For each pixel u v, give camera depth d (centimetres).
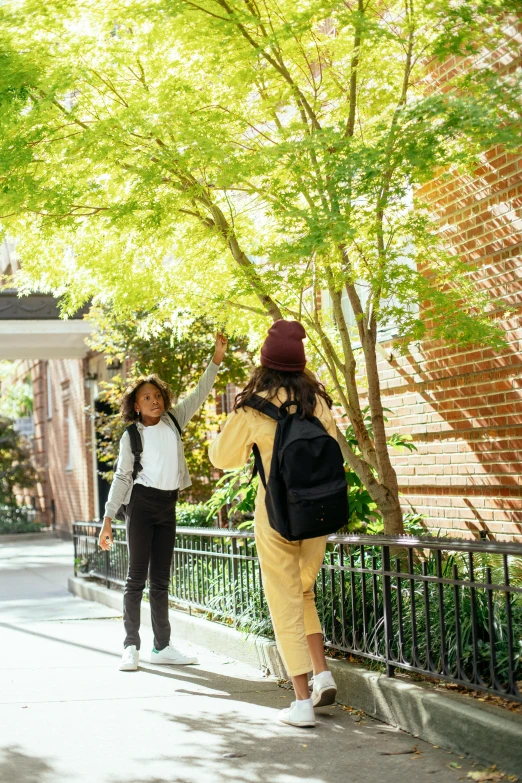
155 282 729
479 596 529
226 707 562
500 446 738
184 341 1283
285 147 534
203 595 839
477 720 436
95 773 437
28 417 3438
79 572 1317
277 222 675
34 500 3016
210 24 553
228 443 524
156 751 471
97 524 1188
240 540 836
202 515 1137
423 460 855
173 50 617
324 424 521
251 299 752
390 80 630
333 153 541
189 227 704
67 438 2547
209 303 716
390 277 603
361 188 519
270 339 523
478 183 744
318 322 725
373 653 559
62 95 584
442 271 672
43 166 613
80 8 573
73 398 2389
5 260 1703
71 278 740
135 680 648
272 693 600
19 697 597
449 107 481
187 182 612
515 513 723
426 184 809
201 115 595
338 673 573
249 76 591
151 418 702
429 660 503
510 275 711
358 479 755
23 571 1678
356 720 525
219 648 752
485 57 702
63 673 680
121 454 695
